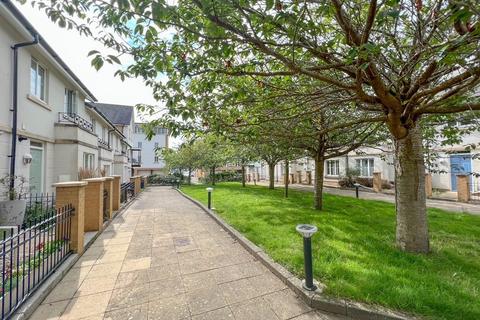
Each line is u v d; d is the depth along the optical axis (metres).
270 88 3.89
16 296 2.57
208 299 2.91
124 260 4.09
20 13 6.01
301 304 2.80
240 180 32.81
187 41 2.91
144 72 2.62
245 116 4.39
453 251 4.18
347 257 3.87
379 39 2.98
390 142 7.85
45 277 3.16
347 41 2.60
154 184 29.30
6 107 6.23
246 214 7.40
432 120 4.85
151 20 2.18
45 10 2.18
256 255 4.16
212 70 2.94
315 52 2.78
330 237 4.93
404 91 3.53
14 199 5.84
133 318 2.55
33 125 7.37
